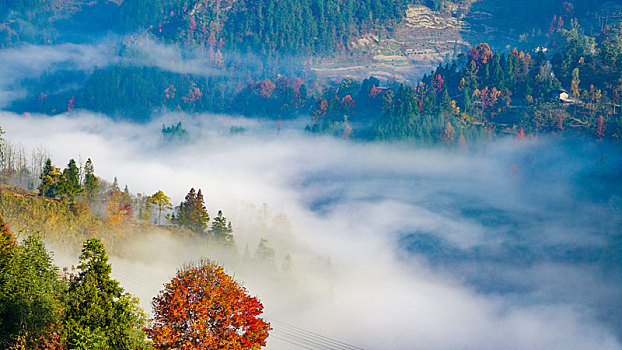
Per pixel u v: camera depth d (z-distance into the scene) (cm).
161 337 4656
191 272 4919
